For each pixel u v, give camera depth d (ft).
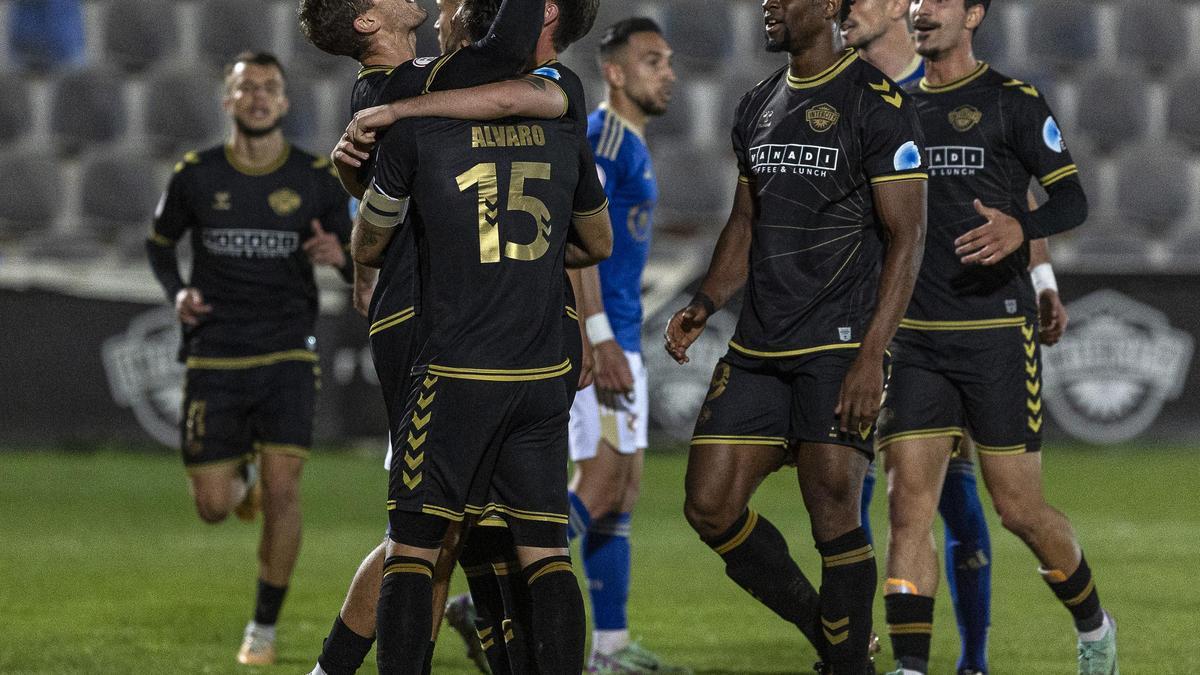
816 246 44.19
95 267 150.41
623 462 58.18
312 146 166.71
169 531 98.12
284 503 60.70
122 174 162.61
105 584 77.87
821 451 43.80
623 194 60.03
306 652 60.59
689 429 133.39
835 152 43.68
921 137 43.65
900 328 51.03
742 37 181.16
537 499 38.91
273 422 63.26
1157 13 185.88
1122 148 178.40
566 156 39.45
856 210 43.98
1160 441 136.56
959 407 50.75
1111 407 136.26
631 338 60.70
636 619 68.90
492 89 38.24
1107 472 123.75
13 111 169.48
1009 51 182.60
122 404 130.41
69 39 174.40
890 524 49.88
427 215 38.17
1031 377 50.70
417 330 38.93
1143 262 163.32
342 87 169.58
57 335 129.59
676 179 167.94
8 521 100.07
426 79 38.83
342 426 134.21
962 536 53.42
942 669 56.95
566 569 39.01
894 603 48.19
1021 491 50.39
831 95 43.98
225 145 65.51
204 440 64.85
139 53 174.91
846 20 56.44
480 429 38.06
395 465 38.50
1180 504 107.65
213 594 75.46
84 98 169.17
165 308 130.41
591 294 56.80
